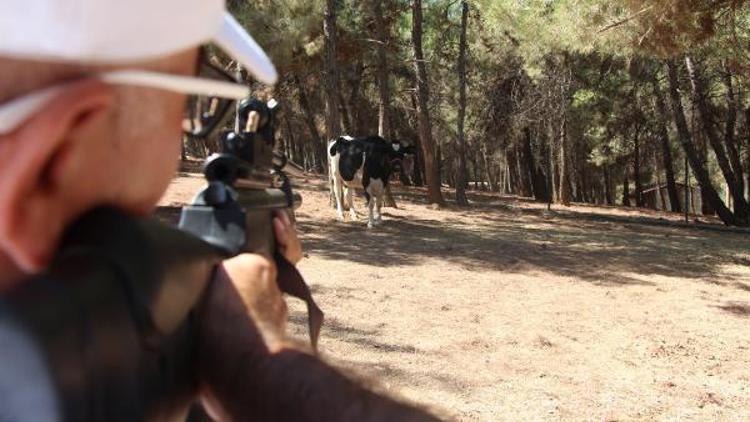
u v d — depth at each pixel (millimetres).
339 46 20953
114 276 534
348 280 9000
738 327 7652
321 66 21297
